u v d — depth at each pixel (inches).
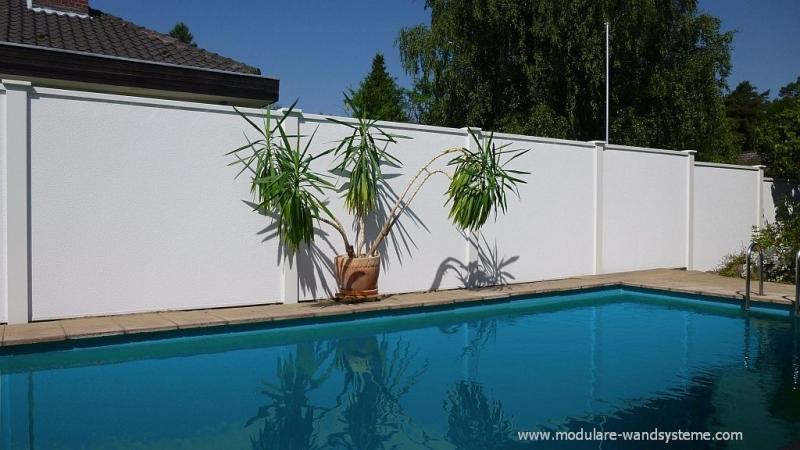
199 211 267.1
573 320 296.5
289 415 160.6
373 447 138.7
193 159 265.3
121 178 249.9
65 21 377.4
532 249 380.8
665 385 189.6
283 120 283.4
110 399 171.8
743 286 362.0
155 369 202.8
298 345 240.5
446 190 342.3
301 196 263.0
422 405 169.8
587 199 407.5
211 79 342.3
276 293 287.6
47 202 236.1
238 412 162.1
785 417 159.9
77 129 240.8
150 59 343.0
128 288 252.2
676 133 705.0
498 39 709.9
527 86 708.0
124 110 250.2
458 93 727.1
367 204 294.4
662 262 451.8
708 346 243.1
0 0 378.0
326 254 300.7
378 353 229.3
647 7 630.5
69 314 240.8
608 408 167.6
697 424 155.3
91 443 138.9
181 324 232.7
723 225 490.3
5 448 134.9
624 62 676.7
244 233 278.2
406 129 326.0
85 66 305.3
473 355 227.1
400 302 294.2
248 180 278.4
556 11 650.2
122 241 250.5
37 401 168.9
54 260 237.8
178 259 262.7
